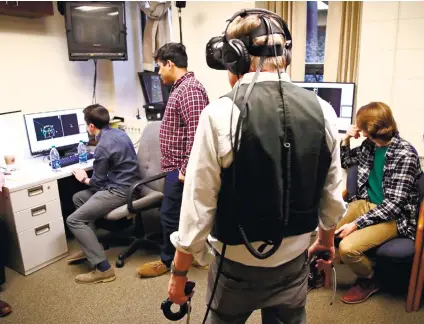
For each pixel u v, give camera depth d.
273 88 0.88
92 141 3.35
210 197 0.89
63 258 2.71
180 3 3.01
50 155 2.86
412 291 2.00
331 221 1.07
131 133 3.67
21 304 2.20
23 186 2.39
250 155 0.84
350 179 2.38
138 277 2.46
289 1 2.87
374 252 2.01
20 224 2.42
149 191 2.65
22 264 2.48
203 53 3.26
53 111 3.04
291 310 1.09
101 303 2.19
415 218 2.04
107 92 3.76
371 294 2.16
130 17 3.75
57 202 2.62
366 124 2.04
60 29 3.29
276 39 0.90
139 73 3.68
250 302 1.03
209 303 1.09
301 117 0.86
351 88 2.57
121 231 3.11
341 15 2.78
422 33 2.33
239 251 0.97
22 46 3.05
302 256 1.06
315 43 3.07
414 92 2.45
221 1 3.07
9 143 2.98
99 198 2.45
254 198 0.88
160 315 2.07
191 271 2.48
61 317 2.07
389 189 2.04
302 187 0.90
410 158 1.99
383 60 2.49
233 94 0.88
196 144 0.88
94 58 3.21
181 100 2.12
